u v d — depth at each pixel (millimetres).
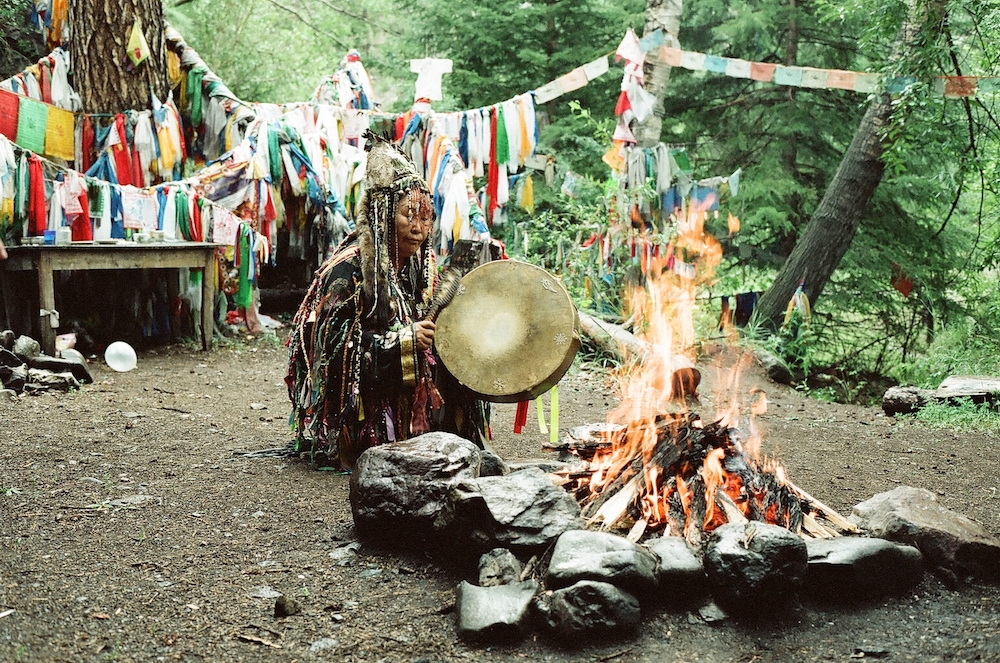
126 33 9820
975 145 11547
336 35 20734
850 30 14422
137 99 9992
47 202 7848
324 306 4754
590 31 14844
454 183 9609
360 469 3848
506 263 4391
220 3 18203
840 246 12242
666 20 10945
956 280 14359
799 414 7645
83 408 6336
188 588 3396
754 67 9797
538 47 14977
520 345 4328
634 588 3115
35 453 5117
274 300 11312
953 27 10523
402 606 3281
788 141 14789
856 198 12133
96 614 3162
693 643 3043
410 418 4750
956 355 13180
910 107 10039
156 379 7512
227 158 9617
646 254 10766
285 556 3721
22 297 8305
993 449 6242
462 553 3496
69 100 10633
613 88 14719
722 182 10867
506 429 6250
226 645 2979
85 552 3711
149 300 9227
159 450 5293
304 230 10719
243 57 18281
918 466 5695
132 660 2867
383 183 4660
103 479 4691
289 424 5730
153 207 8500
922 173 13547
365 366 4652
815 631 3152
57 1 11648
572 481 4023
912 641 3086
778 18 14578
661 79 11180
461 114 10508
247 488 4582
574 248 10828
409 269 4820
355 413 4703
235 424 6062
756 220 14039
